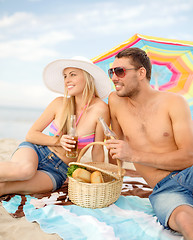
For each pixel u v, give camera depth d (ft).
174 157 6.84
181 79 13.69
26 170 7.97
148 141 7.62
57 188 9.31
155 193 7.11
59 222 6.71
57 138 9.16
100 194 7.45
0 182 8.02
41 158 9.20
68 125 9.09
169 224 6.18
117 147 7.06
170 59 13.20
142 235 6.18
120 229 6.37
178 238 6.04
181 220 5.57
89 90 9.30
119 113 8.50
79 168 8.02
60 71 9.81
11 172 7.77
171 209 6.10
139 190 9.80
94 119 9.05
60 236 5.96
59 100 9.84
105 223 6.55
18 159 8.39
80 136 9.06
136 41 12.59
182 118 7.14
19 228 6.26
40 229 6.34
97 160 9.37
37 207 7.55
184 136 7.02
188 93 13.42
